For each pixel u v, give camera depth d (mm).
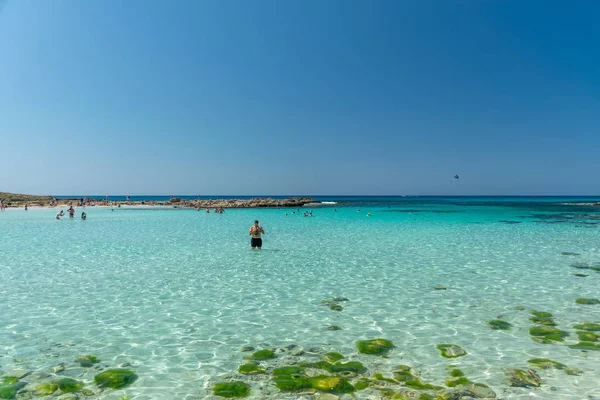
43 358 6891
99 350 7281
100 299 10789
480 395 5531
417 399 5414
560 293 11398
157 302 10539
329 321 9016
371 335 8078
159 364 6680
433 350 7246
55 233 28141
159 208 70688
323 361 6766
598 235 26859
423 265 15836
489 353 7113
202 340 7816
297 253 18906
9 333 8141
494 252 19234
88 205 78000
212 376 6227
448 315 9406
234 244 22094
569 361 6750
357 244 22219
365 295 11289
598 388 5777
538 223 37750
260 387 5820
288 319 9156
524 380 6000
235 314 9531
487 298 10906
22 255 18078
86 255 18141
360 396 5527
